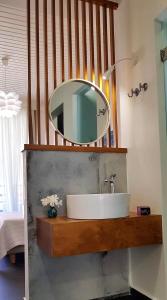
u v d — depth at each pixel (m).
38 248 2.11
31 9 2.80
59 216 2.15
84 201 1.95
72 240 1.80
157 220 2.06
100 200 1.93
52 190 2.18
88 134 2.45
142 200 2.27
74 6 2.54
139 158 2.31
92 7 2.57
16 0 2.70
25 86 5.01
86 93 2.50
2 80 4.70
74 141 2.39
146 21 2.25
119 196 2.00
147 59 2.23
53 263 2.15
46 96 2.33
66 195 2.21
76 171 2.28
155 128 2.13
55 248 1.76
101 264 2.32
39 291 2.09
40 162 2.16
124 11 2.54
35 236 2.11
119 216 1.98
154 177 2.14
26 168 2.12
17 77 4.57
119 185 2.43
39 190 2.14
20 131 5.70
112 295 2.33
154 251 2.14
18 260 3.54
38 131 2.25
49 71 3.98
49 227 1.81
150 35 2.20
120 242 1.94
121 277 2.38
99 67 2.57
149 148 2.19
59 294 2.15
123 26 2.54
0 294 2.48
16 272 3.09
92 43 2.55
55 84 2.38
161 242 2.06
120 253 2.40
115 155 2.44
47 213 2.14
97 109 2.51
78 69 2.49
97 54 2.60
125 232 1.96
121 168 2.45
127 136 2.47
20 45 3.55
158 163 2.10
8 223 3.40
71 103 2.43
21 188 5.58
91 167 2.33
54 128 2.34
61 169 2.22
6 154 5.56
